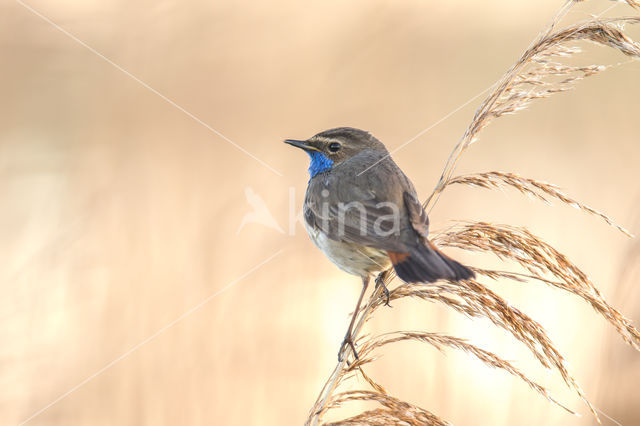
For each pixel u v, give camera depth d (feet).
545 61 23.54
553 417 34.58
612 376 33.32
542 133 66.85
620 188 56.24
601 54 64.75
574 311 43.68
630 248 31.71
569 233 49.65
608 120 65.10
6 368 36.22
